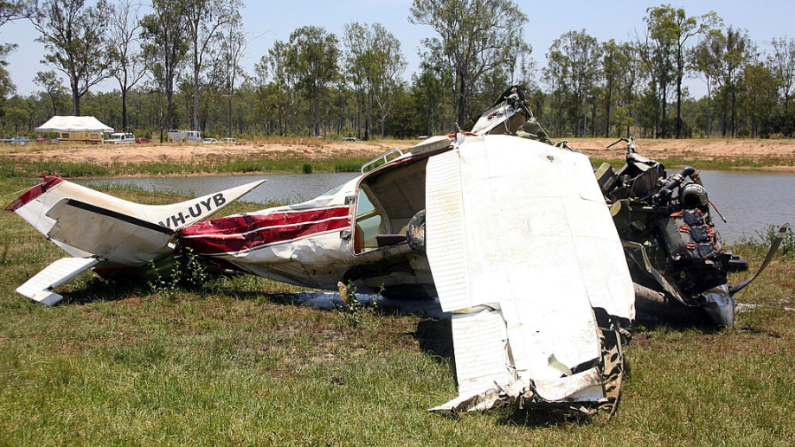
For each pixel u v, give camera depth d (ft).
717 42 247.70
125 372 17.63
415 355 19.71
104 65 225.15
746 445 13.67
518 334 15.48
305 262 26.99
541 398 13.87
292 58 270.26
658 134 257.34
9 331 21.77
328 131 476.95
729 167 134.31
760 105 239.30
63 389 16.14
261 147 146.10
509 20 207.62
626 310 16.16
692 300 23.95
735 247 39.32
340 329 23.15
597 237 18.22
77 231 25.84
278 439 13.66
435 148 25.13
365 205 29.14
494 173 20.58
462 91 216.95
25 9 207.21
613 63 272.51
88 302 26.30
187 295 27.48
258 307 25.90
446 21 208.13
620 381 16.02
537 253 17.47
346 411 15.31
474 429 14.16
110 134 225.97
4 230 42.47
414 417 14.87
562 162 21.33
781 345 21.33
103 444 13.38
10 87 361.51
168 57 226.38
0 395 15.67
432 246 18.80
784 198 73.77
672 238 23.91
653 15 248.32
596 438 13.89
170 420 14.52
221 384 16.80
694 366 18.70
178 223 28.43
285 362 19.22
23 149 122.21
